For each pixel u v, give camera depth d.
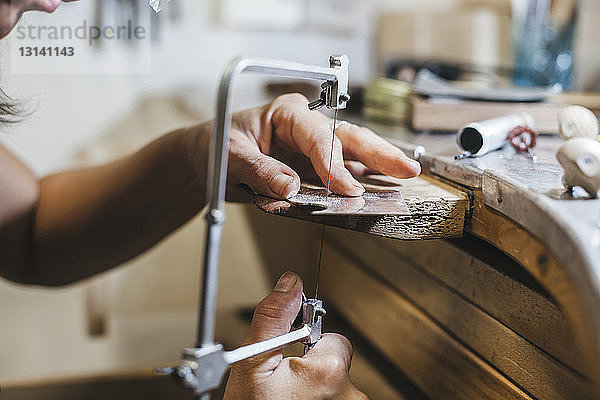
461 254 0.71
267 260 1.40
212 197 0.40
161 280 1.53
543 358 0.58
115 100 1.39
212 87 1.42
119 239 0.84
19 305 1.47
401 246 0.86
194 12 1.39
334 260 1.11
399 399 0.87
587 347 0.40
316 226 1.24
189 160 0.80
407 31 1.42
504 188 0.55
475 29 1.39
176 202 0.83
